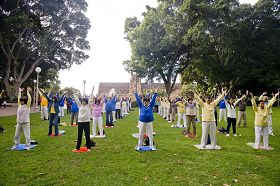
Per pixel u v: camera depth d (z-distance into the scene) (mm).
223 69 38219
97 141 9836
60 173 5980
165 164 6711
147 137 9203
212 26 32344
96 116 10883
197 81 46281
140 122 8523
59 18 34688
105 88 75500
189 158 7316
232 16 36562
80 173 6000
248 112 26391
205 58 36188
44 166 6492
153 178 5691
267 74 38094
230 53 38844
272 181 5656
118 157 7367
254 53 39062
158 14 35688
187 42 32500
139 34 35219
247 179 5738
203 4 30031
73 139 10125
